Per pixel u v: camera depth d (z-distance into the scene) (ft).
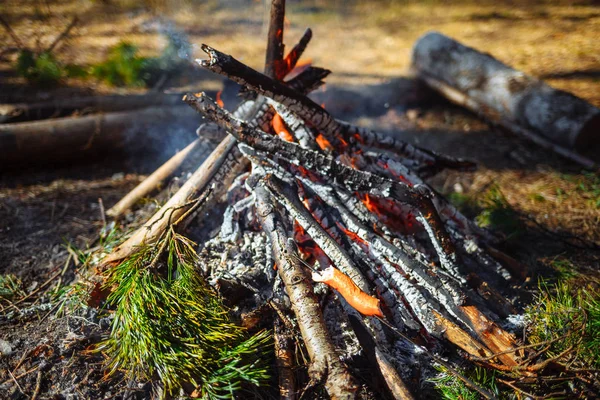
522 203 4.75
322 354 2.59
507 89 6.04
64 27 9.09
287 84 3.60
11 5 10.00
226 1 11.17
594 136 5.47
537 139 5.79
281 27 3.45
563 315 3.06
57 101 5.67
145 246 3.06
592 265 3.88
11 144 4.90
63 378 2.89
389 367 2.71
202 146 4.07
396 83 7.37
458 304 2.94
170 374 2.64
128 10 10.27
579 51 8.45
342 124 3.66
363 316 2.95
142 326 2.69
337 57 8.48
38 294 3.57
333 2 11.54
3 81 6.91
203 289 2.89
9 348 3.06
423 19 10.56
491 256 3.72
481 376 2.84
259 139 2.97
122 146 5.35
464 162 4.07
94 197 4.75
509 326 3.13
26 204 4.57
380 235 3.17
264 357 2.89
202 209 3.51
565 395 2.73
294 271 2.86
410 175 3.55
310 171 3.26
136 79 7.01
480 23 10.20
